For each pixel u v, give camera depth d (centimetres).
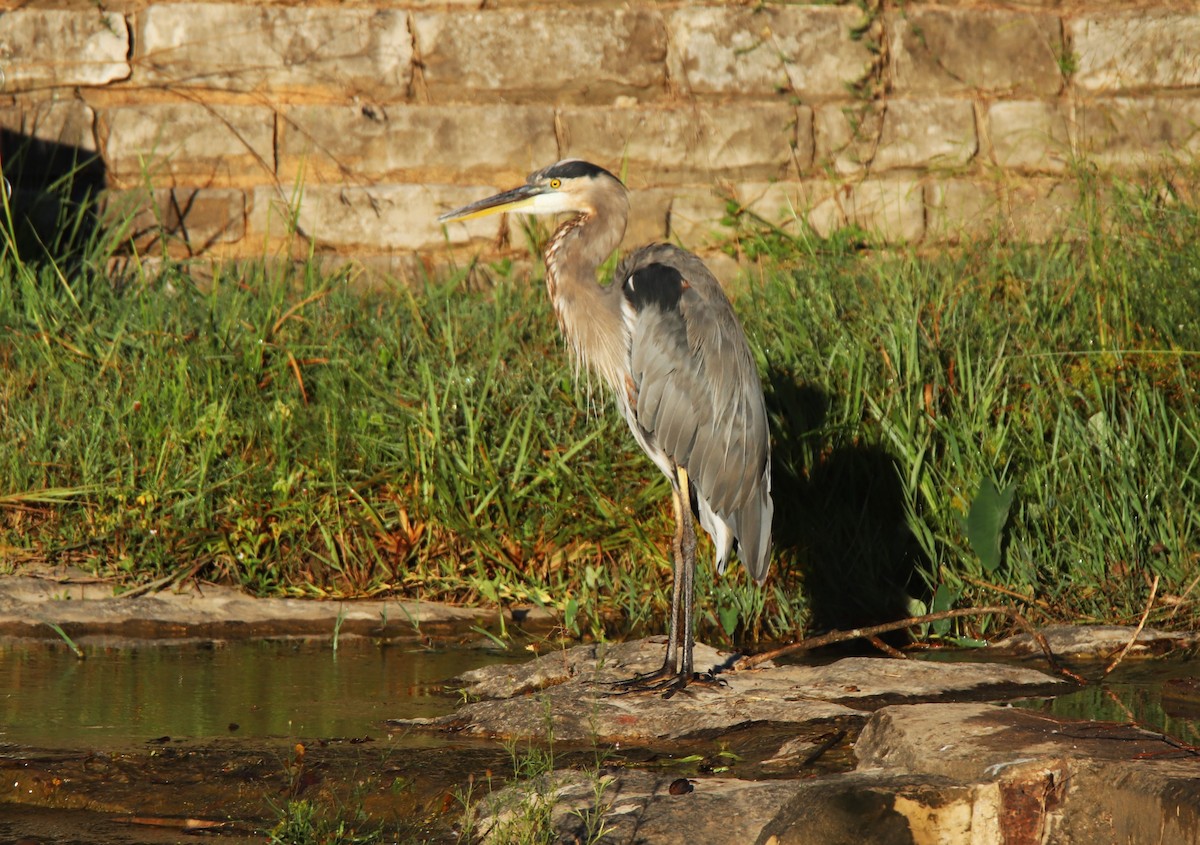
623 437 1143
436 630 1009
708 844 554
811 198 1638
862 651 962
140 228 1551
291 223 1539
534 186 924
